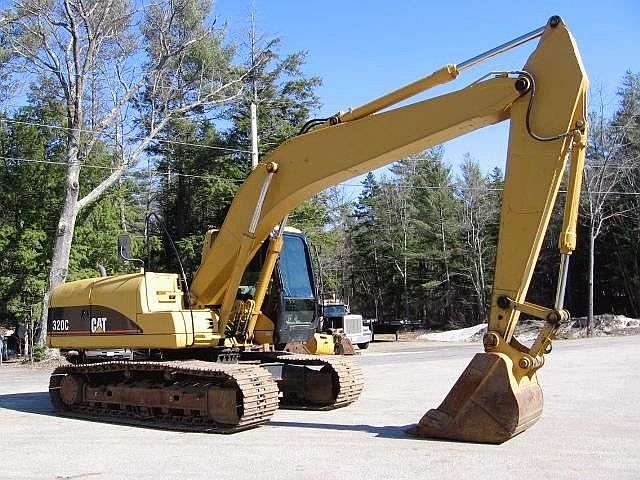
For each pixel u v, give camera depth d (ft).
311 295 38.60
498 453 24.85
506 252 26.73
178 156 146.51
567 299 163.73
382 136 29.71
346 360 38.32
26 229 107.86
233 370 31.48
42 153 110.52
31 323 96.17
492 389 26.40
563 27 26.73
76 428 33.14
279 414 35.86
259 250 36.73
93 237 110.83
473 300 182.50
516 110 27.07
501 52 27.78
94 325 37.63
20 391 51.57
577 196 26.16
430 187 189.78
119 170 92.38
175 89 96.43
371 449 26.16
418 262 192.95
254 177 33.68
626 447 25.81
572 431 29.07
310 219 142.51
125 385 36.09
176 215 144.25
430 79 28.73
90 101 90.38
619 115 149.18
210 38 101.09
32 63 89.35
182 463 24.80
